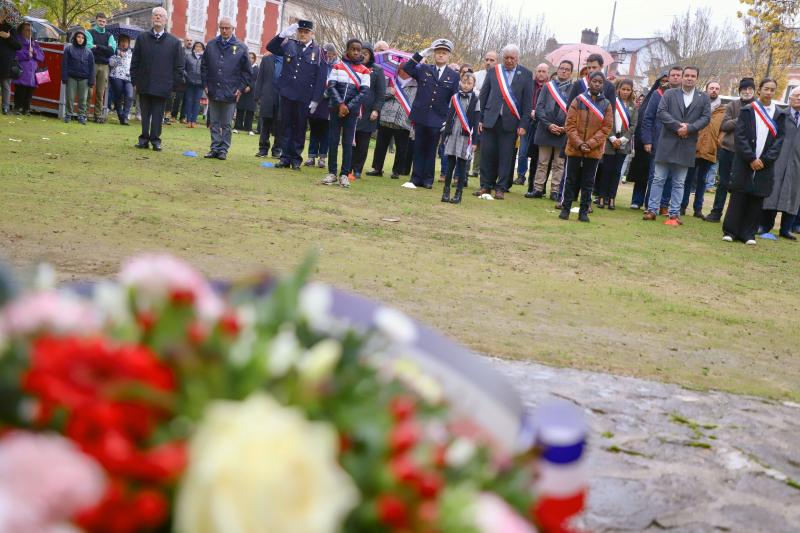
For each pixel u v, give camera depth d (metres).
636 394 4.41
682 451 3.73
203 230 7.38
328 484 0.88
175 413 0.96
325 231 8.16
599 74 11.53
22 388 0.96
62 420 0.94
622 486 3.31
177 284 1.15
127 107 18.81
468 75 11.77
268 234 7.59
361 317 1.49
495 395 1.52
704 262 9.41
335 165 12.12
